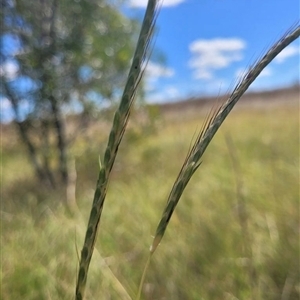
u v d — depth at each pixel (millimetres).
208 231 2100
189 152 477
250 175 2840
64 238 2156
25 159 4180
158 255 1955
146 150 4168
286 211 2174
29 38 3182
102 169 464
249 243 1874
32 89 3271
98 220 479
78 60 3266
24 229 2340
